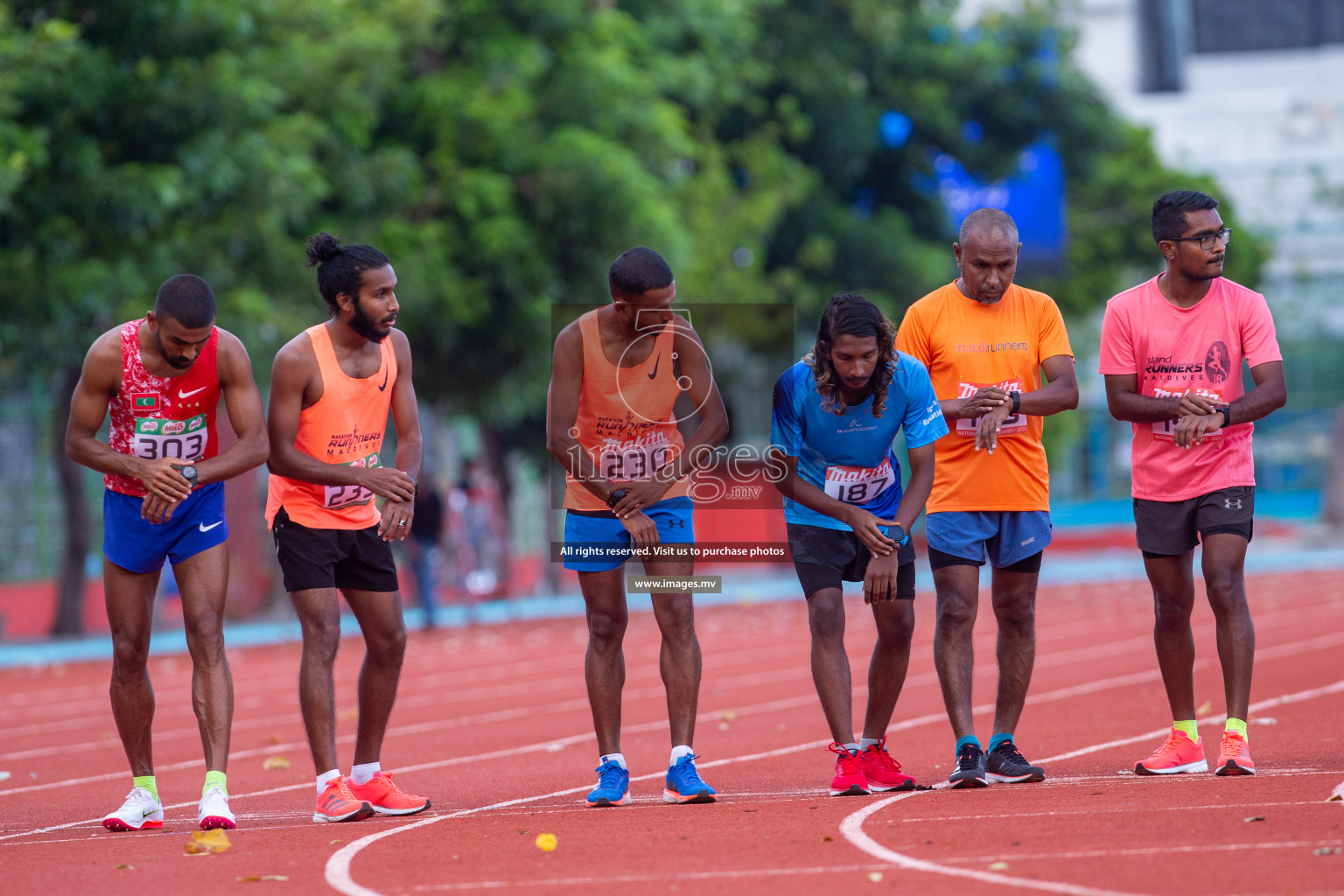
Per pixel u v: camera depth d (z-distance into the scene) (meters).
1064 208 80.12
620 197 54.66
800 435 16.28
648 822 14.50
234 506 58.34
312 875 12.46
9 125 41.25
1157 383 16.94
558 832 14.09
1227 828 12.65
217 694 15.68
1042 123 81.56
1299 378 130.75
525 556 79.06
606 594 16.11
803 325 72.44
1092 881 11.05
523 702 30.12
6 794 19.95
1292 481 124.81
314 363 15.79
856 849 12.59
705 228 64.31
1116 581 64.06
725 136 74.06
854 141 74.75
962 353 16.72
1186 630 16.94
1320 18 168.62
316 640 15.77
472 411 60.50
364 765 16.34
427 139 56.16
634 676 33.88
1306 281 129.62
